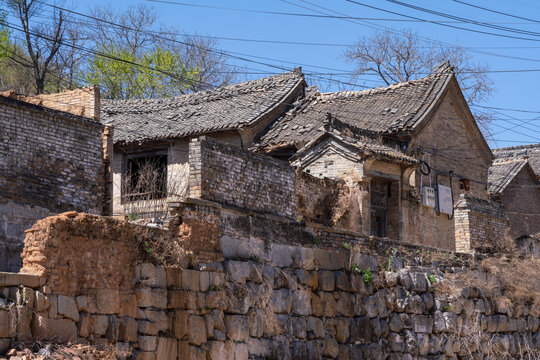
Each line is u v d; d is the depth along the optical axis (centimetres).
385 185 2455
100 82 4138
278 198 1719
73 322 1153
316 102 2917
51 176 1563
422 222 2594
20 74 3897
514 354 2314
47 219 1150
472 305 2178
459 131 2895
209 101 2905
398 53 4403
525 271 2442
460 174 2862
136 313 1274
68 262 1162
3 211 1448
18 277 1084
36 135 1544
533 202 3578
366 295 1859
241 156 1617
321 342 1700
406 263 2041
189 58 4606
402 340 1934
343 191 2145
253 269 1555
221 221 1511
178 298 1359
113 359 1173
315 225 1767
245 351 1492
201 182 1496
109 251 1241
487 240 2598
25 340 1068
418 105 2723
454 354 2089
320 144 2297
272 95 2836
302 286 1684
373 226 2408
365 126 2667
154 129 2653
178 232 1421
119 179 2592
